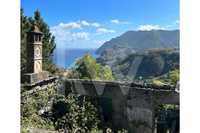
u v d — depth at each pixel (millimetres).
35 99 6500
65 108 6559
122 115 7441
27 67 8219
